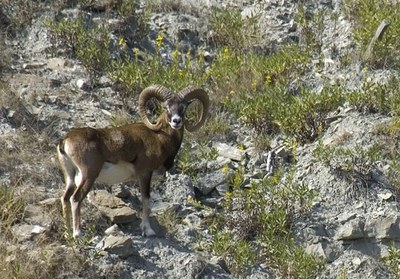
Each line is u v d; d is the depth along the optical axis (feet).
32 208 132.67
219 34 189.26
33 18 183.11
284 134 161.17
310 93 164.86
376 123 158.81
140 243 130.21
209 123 162.61
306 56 179.32
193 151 156.25
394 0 196.95
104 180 128.47
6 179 139.64
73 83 168.66
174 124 130.11
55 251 123.65
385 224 141.79
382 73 174.81
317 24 192.24
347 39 187.62
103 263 124.47
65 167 126.82
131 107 164.96
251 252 134.31
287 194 143.33
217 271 130.82
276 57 179.01
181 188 146.10
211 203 146.20
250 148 158.92
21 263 121.29
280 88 168.76
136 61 172.24
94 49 171.94
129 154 127.85
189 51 179.73
